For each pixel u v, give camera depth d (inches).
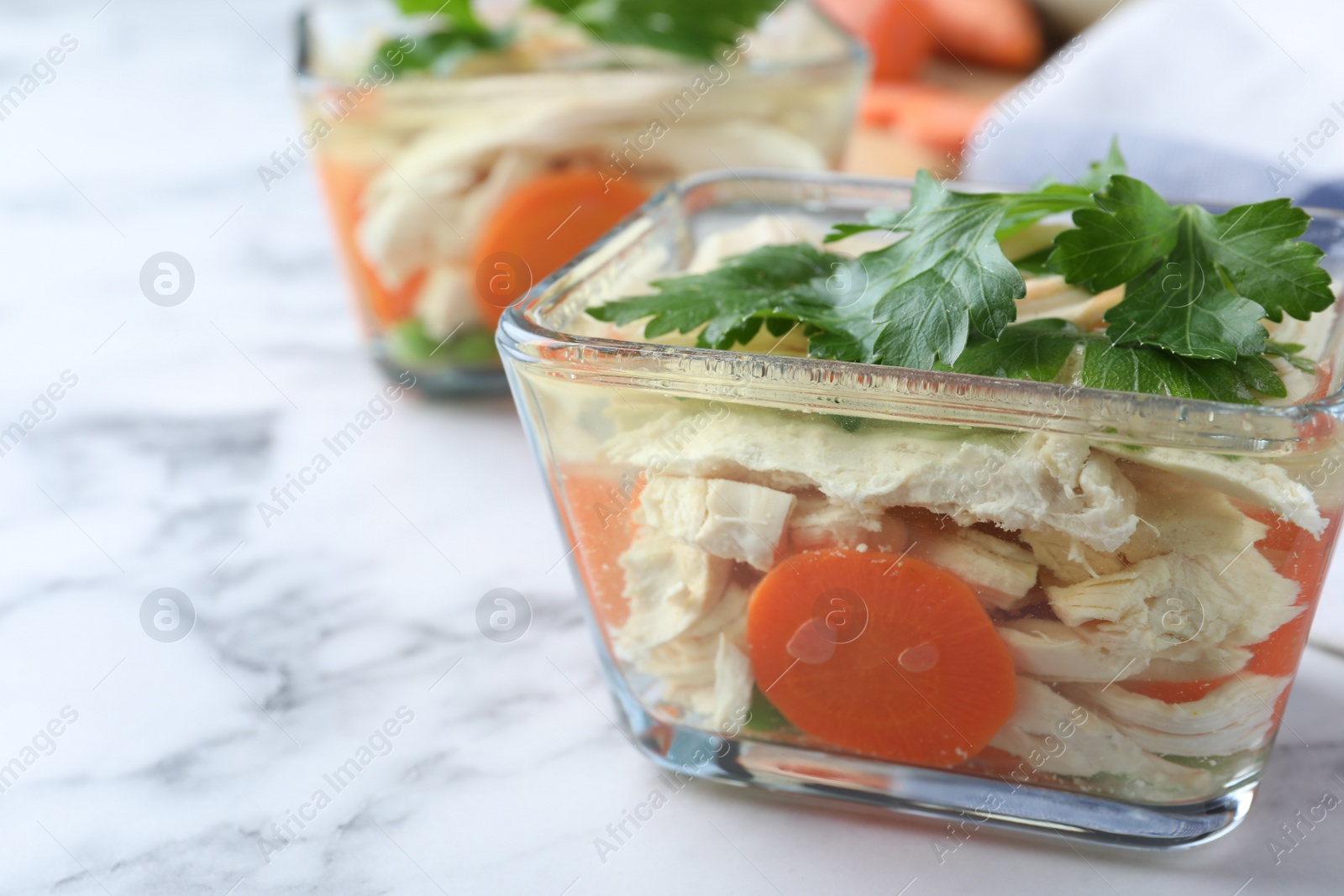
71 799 10.6
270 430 14.7
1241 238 9.4
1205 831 9.5
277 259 19.6
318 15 16.0
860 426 9.0
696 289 10.0
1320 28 15.4
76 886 9.9
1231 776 9.4
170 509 13.6
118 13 30.3
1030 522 8.8
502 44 15.2
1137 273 9.5
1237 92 15.5
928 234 9.7
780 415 9.1
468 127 13.8
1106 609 8.9
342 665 11.6
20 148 24.0
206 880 9.9
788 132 14.4
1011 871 9.7
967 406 8.7
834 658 9.4
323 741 10.9
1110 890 9.5
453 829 10.2
